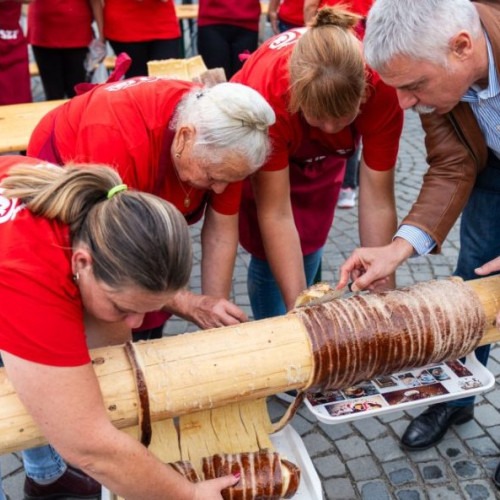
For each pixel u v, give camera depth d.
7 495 2.55
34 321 1.17
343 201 4.71
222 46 5.25
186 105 1.73
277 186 2.09
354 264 1.92
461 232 2.45
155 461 1.32
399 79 1.65
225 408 1.68
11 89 4.61
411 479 2.59
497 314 1.65
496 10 1.74
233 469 1.51
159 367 1.41
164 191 1.86
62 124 1.84
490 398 2.98
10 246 1.22
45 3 4.86
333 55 1.72
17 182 1.32
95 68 4.72
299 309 1.58
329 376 1.51
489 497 2.50
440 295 1.62
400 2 1.58
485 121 1.87
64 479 2.44
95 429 1.24
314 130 2.05
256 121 1.64
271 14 5.71
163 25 4.85
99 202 1.25
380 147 2.08
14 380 1.20
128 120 1.73
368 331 1.52
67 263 1.24
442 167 1.98
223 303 1.90
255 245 2.59
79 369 1.22
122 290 1.20
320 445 2.76
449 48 1.59
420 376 1.73
